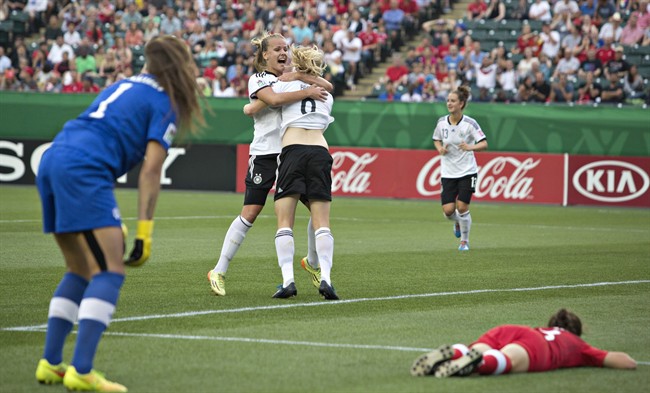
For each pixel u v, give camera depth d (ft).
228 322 93.76
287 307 103.30
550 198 269.23
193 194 286.87
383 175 281.74
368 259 151.23
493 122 273.54
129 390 66.95
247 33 340.59
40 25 379.14
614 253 162.20
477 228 208.54
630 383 69.62
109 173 67.21
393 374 72.08
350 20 341.62
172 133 68.64
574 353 73.67
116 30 360.48
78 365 65.67
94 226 65.72
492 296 112.98
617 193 263.29
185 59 70.13
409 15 347.56
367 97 315.99
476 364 69.00
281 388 67.72
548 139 269.64
